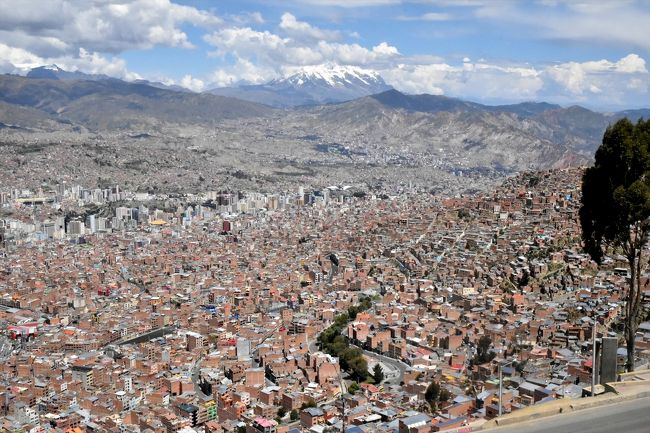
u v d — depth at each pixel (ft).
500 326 652.89
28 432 524.11
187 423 534.78
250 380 615.16
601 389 210.18
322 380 600.80
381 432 417.69
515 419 182.29
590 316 634.02
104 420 550.77
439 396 485.15
